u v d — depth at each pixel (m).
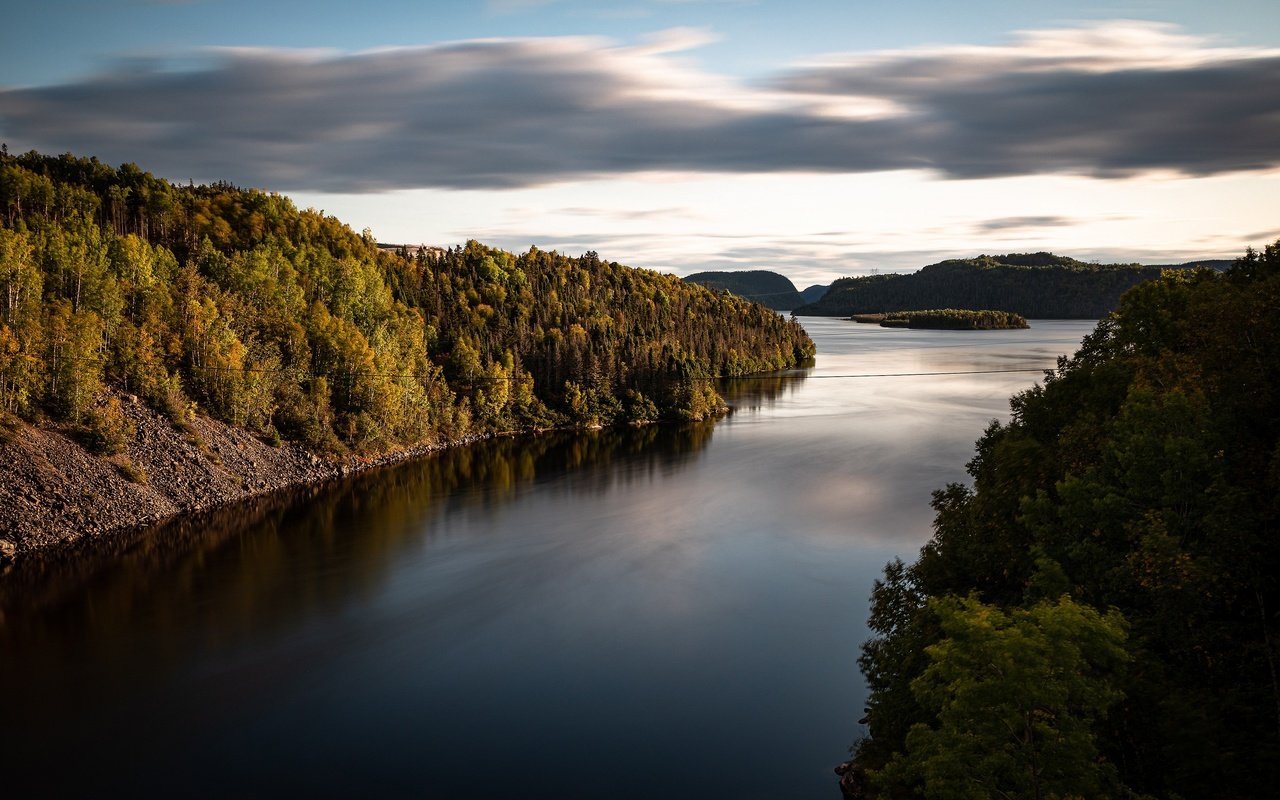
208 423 99.88
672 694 48.06
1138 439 32.56
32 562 69.31
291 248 159.25
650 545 75.75
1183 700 24.62
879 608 40.19
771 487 96.69
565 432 145.25
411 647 54.75
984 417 142.75
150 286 109.06
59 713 46.53
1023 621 22.78
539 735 44.00
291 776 40.53
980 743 22.38
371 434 114.94
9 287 88.88
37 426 82.19
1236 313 38.44
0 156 167.00
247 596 63.94
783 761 41.41
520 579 67.44
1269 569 30.75
